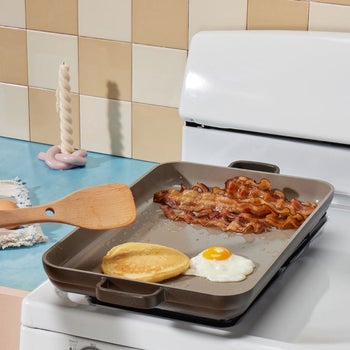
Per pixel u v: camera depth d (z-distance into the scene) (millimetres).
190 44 2113
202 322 1466
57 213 1542
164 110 2391
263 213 1772
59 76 2375
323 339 1425
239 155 2094
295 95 1987
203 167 1906
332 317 1498
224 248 1591
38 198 2201
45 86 2521
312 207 1758
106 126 2480
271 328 1453
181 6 2279
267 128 2018
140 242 1676
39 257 1911
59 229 2049
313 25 2135
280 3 2158
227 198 1805
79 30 2424
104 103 2459
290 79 1992
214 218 1763
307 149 2012
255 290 1401
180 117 2221
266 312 1504
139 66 2381
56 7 2430
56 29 2449
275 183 1849
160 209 1823
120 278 1407
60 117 2406
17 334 1797
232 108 2051
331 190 1761
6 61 2549
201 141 2127
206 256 1574
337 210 1952
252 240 1689
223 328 1450
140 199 1849
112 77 2426
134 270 1510
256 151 2072
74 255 1592
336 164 1992
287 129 1998
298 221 1732
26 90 2551
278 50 2010
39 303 1526
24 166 2410
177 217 1770
